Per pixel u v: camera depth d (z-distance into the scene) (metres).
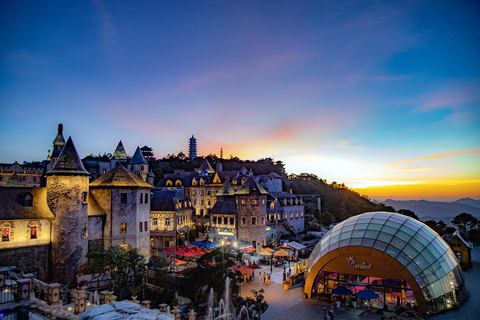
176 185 106.25
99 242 51.12
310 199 125.38
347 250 37.84
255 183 77.44
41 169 106.06
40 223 42.22
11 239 39.75
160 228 73.00
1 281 20.80
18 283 20.77
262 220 75.69
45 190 44.62
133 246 53.00
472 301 38.03
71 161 45.28
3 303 20.25
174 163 177.62
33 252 41.19
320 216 114.12
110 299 23.73
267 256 66.75
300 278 49.47
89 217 49.94
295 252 67.94
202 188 103.06
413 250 36.00
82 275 42.94
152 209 73.25
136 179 56.72
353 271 37.75
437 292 34.50
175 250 54.44
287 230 90.38
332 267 39.12
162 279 43.19
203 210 101.88
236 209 77.38
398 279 35.84
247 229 74.94
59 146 100.62
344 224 42.62
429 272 34.94
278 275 53.00
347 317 33.75
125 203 53.12
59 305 21.62
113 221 51.94
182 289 37.75
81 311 21.25
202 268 37.97
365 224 40.22
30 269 40.78
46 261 42.28
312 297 40.41
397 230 38.16
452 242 56.38
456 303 35.22
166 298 39.47
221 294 37.69
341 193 157.88
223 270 38.97
